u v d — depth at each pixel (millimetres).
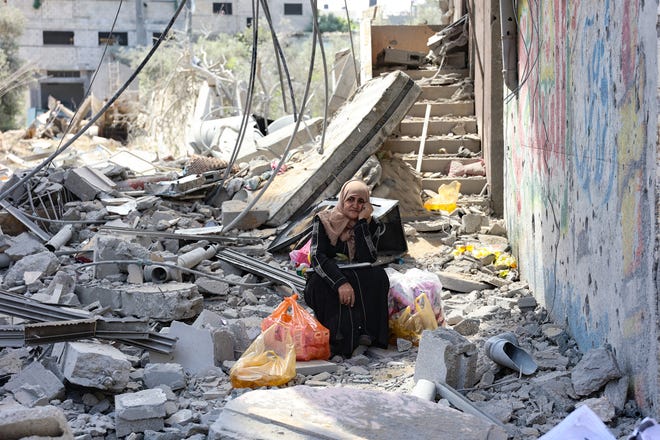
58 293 6582
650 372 4109
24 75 42438
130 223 9508
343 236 6004
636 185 4254
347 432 3922
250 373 5074
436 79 13477
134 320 5363
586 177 5340
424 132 11914
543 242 6855
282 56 9297
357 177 9836
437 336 5074
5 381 5137
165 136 24750
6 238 8633
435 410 4191
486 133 11000
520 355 5289
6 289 7145
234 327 5785
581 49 5453
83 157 16688
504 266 8375
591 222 5234
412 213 10055
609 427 4262
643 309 4188
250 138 16297
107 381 4750
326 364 5492
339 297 5824
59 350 5184
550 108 6531
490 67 10531
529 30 7590
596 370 4586
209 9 58906
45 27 57875
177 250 8688
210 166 11320
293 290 7301
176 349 5469
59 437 3514
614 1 4637
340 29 62000
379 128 10156
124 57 54625
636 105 4246
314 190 9656
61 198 10414
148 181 11516
